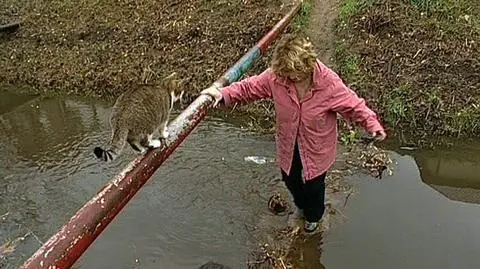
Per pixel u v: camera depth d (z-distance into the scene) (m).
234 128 6.84
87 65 8.41
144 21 8.84
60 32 9.03
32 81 8.41
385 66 7.31
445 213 5.21
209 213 5.24
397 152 6.34
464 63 7.14
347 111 4.18
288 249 4.77
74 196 5.64
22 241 5.00
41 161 6.41
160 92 3.55
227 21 8.54
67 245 2.57
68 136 7.00
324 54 7.79
